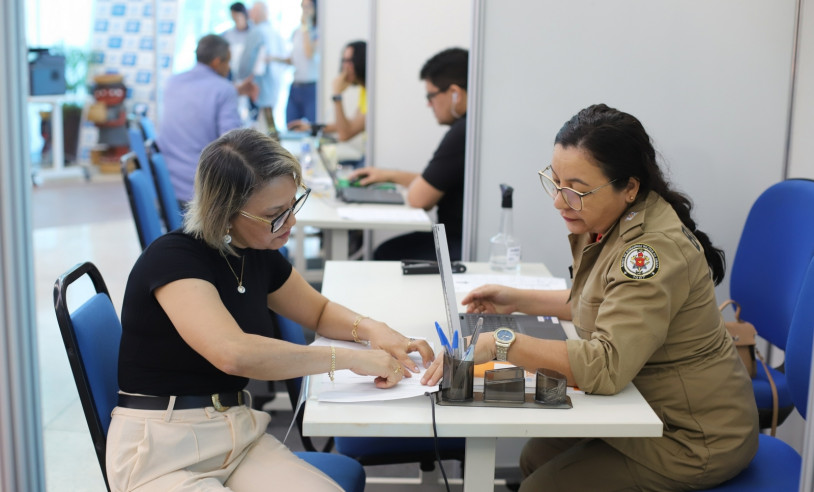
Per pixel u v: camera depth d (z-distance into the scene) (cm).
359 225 318
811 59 248
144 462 147
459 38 416
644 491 167
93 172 780
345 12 550
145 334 154
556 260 273
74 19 750
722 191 261
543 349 158
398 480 237
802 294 181
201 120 441
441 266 155
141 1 752
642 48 254
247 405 168
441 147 338
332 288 227
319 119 564
